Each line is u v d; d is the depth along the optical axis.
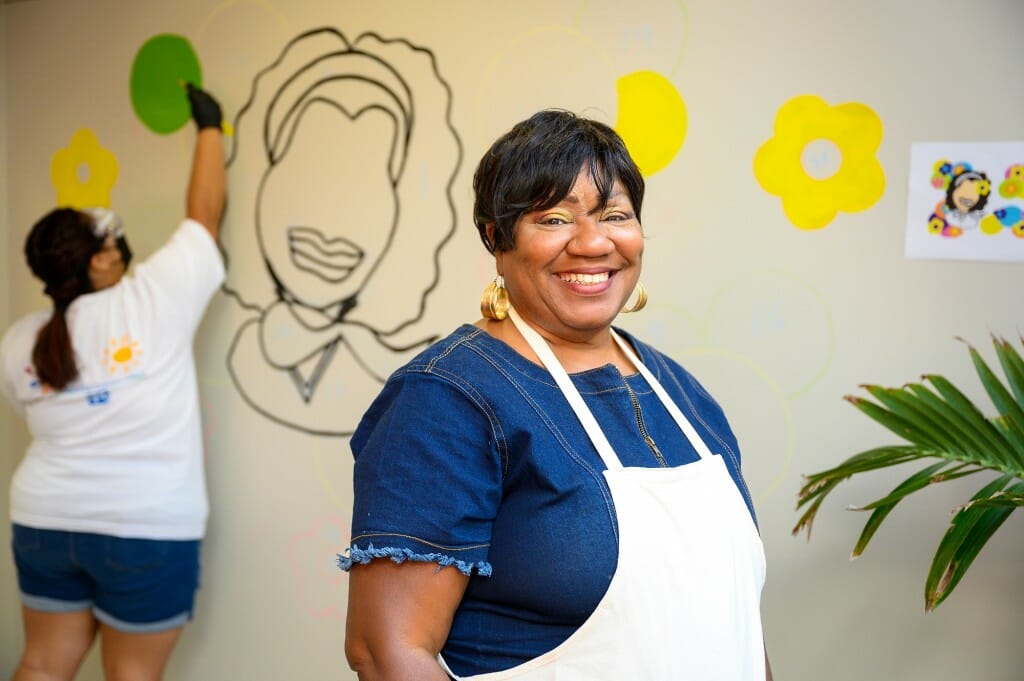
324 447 2.37
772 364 1.92
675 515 1.10
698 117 1.95
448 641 1.13
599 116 2.04
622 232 1.16
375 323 2.30
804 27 1.85
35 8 2.73
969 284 1.76
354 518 1.09
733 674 1.10
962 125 1.75
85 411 2.20
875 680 1.85
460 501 1.05
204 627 2.54
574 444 1.11
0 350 2.33
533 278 1.16
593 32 2.03
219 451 2.51
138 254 2.60
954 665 1.79
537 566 1.06
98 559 2.18
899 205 1.80
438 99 2.20
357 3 2.28
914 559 1.81
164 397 2.22
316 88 2.34
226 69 2.45
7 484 2.89
